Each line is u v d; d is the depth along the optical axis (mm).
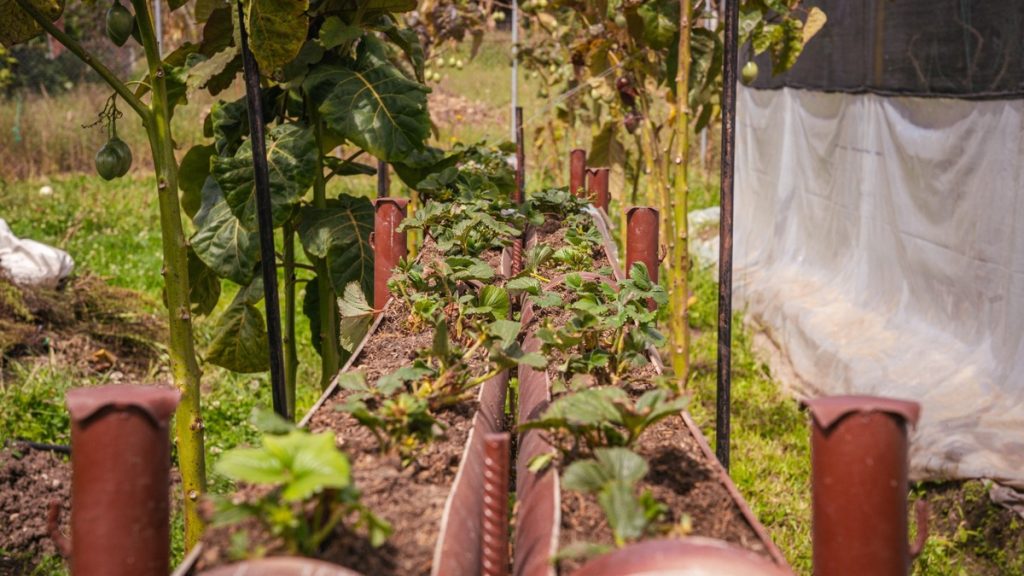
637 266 2814
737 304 8406
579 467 1678
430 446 2041
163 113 3199
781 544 4453
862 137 7016
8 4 3232
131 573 1567
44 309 6559
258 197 3117
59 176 13664
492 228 3807
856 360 6043
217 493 4699
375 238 3504
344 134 3832
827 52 7637
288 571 1348
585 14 6828
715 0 6902
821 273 7664
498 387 2611
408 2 4016
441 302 3090
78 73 16422
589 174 5418
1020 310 5109
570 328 2568
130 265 9305
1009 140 5234
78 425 1563
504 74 21766
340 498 1489
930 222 6066
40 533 4293
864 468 1544
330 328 4320
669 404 1895
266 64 3105
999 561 4258
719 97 6371
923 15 6105
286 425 1706
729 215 3252
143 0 3145
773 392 6602
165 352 6688
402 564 1569
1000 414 4957
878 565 1546
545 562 1601
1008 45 5215
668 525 1716
